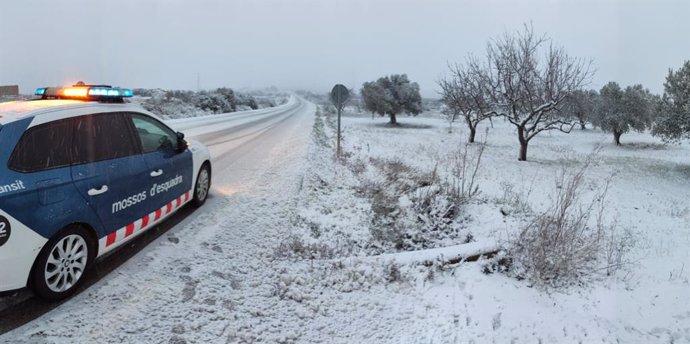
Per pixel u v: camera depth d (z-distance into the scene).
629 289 5.88
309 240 6.12
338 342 3.74
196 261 4.83
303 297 4.40
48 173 3.56
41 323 3.41
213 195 7.64
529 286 5.47
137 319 3.62
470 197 9.46
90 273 4.29
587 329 4.46
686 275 6.62
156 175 5.11
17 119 3.51
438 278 5.37
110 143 4.39
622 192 15.76
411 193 9.50
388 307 4.50
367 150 19.19
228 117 34.38
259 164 11.31
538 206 10.98
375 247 6.85
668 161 27.41
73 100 4.47
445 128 52.16
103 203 4.10
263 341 3.59
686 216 12.21
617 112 38.44
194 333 3.55
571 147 34.84
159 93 40.91
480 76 24.31
